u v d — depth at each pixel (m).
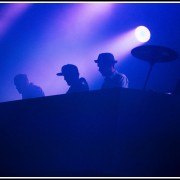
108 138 2.71
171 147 2.91
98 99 2.84
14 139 3.24
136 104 2.81
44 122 3.08
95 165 2.73
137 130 2.78
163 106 2.94
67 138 2.92
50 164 2.97
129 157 2.72
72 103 2.96
